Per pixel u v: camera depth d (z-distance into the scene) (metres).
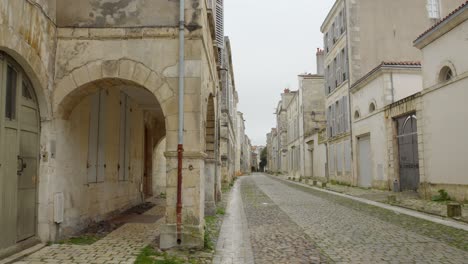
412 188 17.86
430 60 15.35
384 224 10.16
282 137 62.62
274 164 81.06
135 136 14.12
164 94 7.43
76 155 8.31
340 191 21.73
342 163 27.20
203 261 6.33
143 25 7.59
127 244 7.37
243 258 6.67
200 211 7.22
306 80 42.62
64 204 7.70
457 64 13.66
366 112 22.55
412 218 11.11
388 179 19.80
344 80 26.38
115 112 11.38
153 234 8.43
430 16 24.89
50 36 7.23
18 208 6.40
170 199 7.19
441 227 9.48
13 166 6.24
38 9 6.69
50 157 7.20
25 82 6.73
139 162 14.83
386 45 24.50
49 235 7.17
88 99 8.99
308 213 12.70
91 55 7.50
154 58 7.50
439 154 14.70
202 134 7.64
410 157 17.97
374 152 21.45
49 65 7.21
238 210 13.73
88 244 7.29
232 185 30.73
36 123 7.09
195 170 7.21
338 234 8.84
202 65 7.70
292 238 8.45
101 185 10.11
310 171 40.06
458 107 13.55
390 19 24.61
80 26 7.57
